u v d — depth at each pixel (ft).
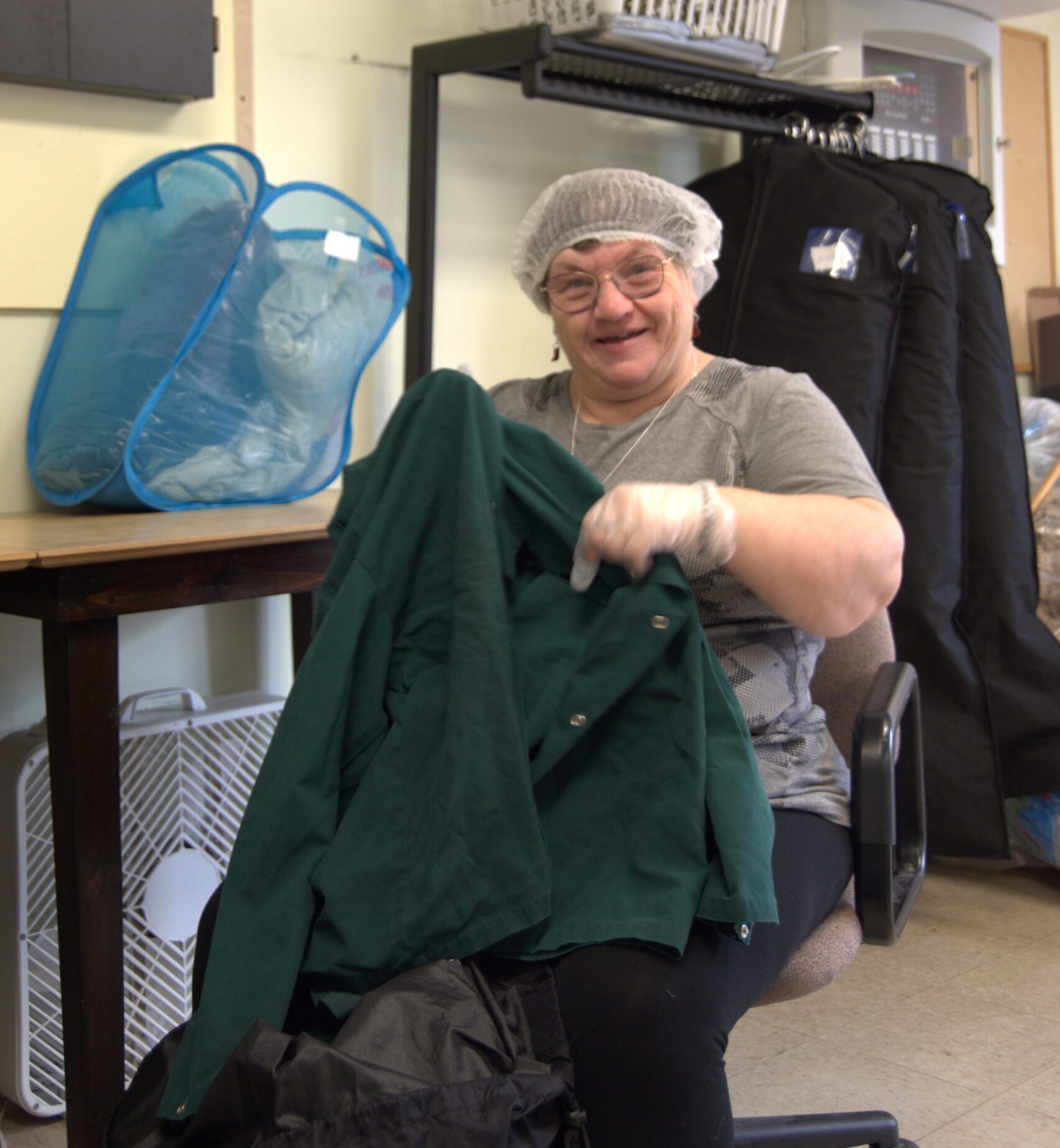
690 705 3.29
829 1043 6.11
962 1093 5.61
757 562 3.50
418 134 6.98
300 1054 2.72
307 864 3.31
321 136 6.94
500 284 7.93
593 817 3.41
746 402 4.16
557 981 3.20
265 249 5.57
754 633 3.99
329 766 3.39
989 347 7.80
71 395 5.67
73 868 4.49
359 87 7.07
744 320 7.55
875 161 7.87
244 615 6.94
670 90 7.72
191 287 5.51
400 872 3.27
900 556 3.76
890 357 7.37
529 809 3.26
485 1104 2.70
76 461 5.46
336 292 5.85
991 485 7.72
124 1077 4.77
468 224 7.71
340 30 6.95
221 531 4.81
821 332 7.30
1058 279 11.21
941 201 7.70
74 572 4.34
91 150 5.98
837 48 7.71
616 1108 3.11
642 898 3.24
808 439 3.92
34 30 5.58
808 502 3.59
